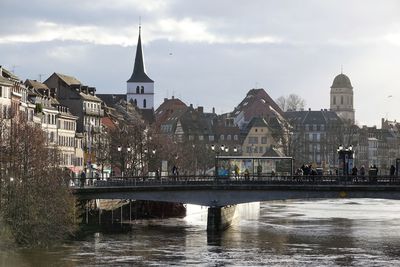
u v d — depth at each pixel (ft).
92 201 571.28
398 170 602.85
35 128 539.29
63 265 397.80
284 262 416.05
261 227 577.84
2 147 471.62
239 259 424.46
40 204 444.14
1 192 433.89
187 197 549.95
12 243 427.33
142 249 453.17
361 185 518.37
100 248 451.94
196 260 420.36
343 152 589.73
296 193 533.14
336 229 563.89
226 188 545.03
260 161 635.66
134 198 550.36
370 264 412.16
